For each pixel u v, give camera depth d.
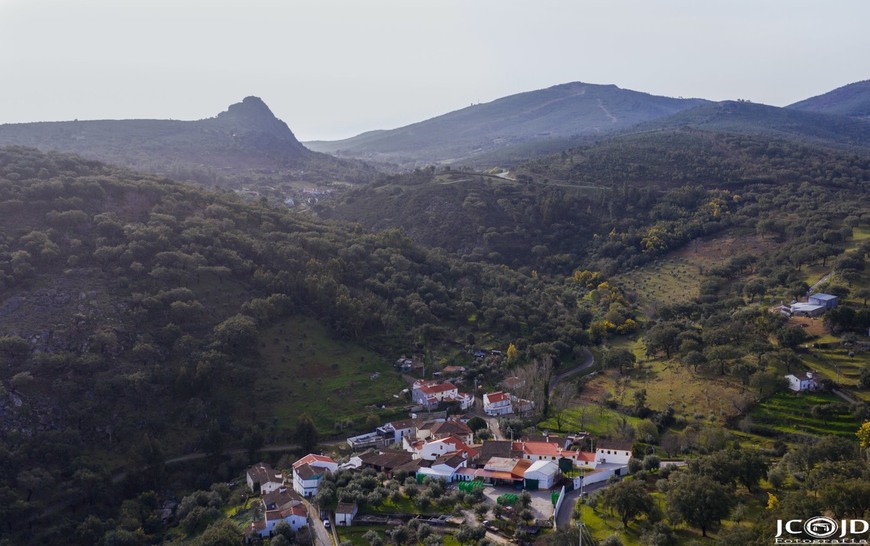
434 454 116.38
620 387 151.88
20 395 119.44
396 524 95.19
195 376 133.50
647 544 81.69
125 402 128.50
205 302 155.62
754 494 95.12
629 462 109.94
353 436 135.00
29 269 140.88
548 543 82.44
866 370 129.75
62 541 103.81
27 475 108.06
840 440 101.75
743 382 138.12
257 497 110.81
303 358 154.50
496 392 149.88
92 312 138.75
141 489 117.25
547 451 114.44
